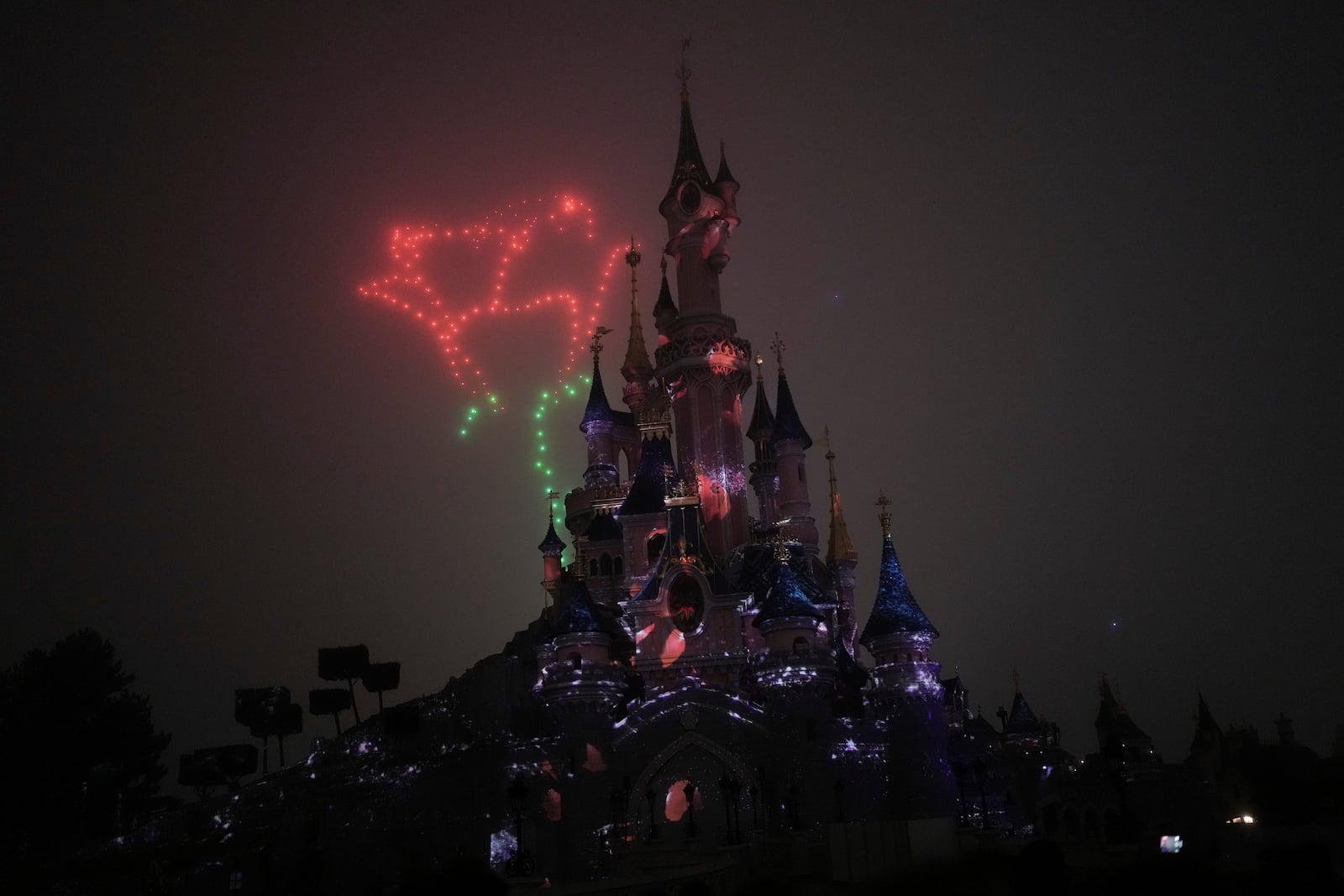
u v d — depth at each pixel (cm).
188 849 7325
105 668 9469
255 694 8450
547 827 6338
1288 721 7881
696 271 8819
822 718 6400
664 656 6944
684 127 9212
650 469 8012
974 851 2069
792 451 8969
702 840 5225
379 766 7344
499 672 7806
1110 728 7956
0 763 8894
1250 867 2005
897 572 7038
